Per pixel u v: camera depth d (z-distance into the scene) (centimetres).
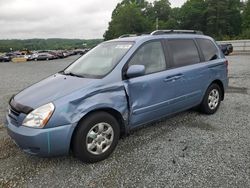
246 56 2447
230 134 452
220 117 544
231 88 845
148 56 430
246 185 304
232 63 1711
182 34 508
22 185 320
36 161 376
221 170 337
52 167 358
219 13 7762
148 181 319
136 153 390
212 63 537
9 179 333
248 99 689
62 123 327
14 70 2175
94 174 338
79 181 324
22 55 5234
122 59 399
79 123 345
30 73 1791
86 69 425
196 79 498
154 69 431
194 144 416
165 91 439
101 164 363
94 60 443
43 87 382
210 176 324
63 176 336
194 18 8362
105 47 468
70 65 482
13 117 351
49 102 331
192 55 505
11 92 952
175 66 463
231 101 672
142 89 404
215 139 433
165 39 466
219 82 570
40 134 320
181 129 480
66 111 329
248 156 371
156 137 446
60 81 392
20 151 407
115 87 372
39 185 319
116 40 474
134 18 9438
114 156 383
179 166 350
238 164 350
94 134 358
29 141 323
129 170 345
